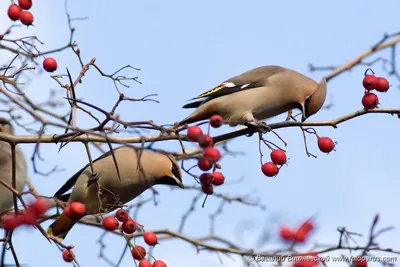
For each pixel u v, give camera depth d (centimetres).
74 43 1080
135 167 1096
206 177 927
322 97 1235
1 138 978
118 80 1056
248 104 1259
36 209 898
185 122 1263
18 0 1010
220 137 1173
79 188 1102
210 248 1201
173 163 1120
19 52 995
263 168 1027
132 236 997
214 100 1260
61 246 945
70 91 1038
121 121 870
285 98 1266
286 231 965
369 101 1034
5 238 931
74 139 987
